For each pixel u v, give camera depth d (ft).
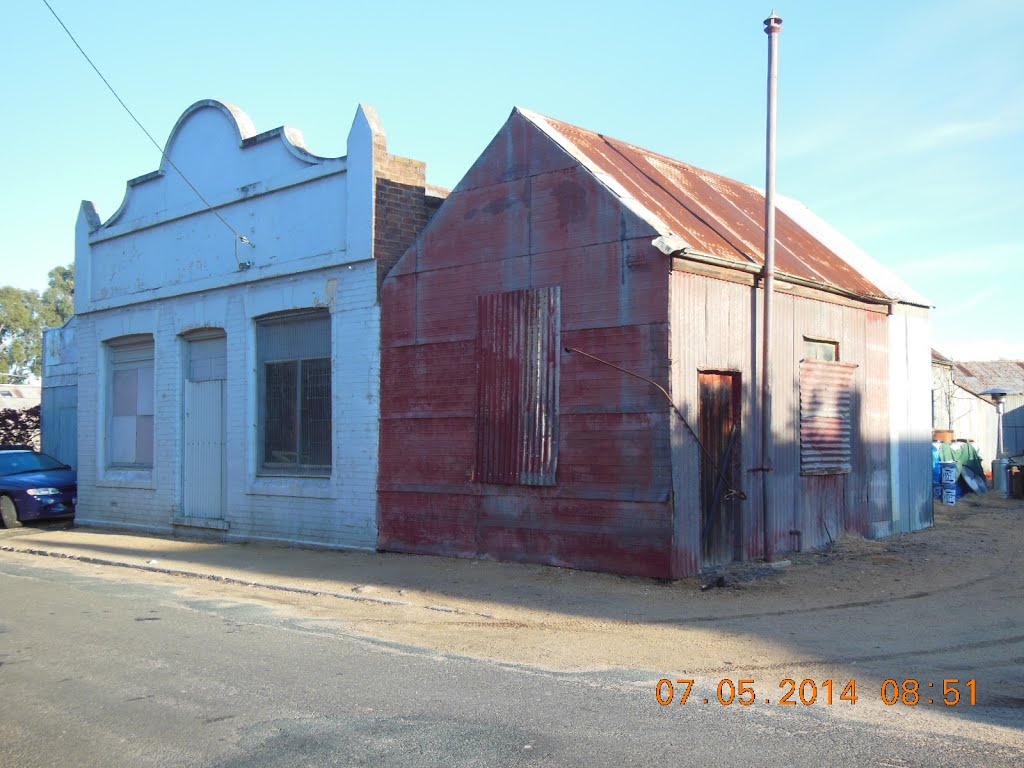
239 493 52.42
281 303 50.24
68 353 79.71
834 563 39.88
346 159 47.01
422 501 42.96
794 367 42.78
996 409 90.12
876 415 49.62
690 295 36.11
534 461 38.52
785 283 41.78
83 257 65.36
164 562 44.98
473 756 16.87
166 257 58.44
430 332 42.98
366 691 21.40
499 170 40.57
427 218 48.14
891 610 30.91
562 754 16.92
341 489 46.65
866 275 51.70
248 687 21.88
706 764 16.30
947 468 68.59
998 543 46.75
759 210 51.39
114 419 63.67
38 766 16.96
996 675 22.85
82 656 25.26
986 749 17.03
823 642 26.43
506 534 39.65
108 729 18.92
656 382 34.96
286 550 47.91
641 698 20.70
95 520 63.31
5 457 69.26
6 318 198.49
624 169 42.24
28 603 33.96
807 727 18.47
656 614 30.37
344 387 46.73
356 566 41.45
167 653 25.57
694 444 35.83
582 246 37.45
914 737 17.78
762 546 39.81
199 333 56.59
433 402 42.70
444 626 29.35
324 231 48.24
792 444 42.27
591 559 36.73
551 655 25.16
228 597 35.40
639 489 35.27
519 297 39.47
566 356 37.73
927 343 55.47
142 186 60.70
